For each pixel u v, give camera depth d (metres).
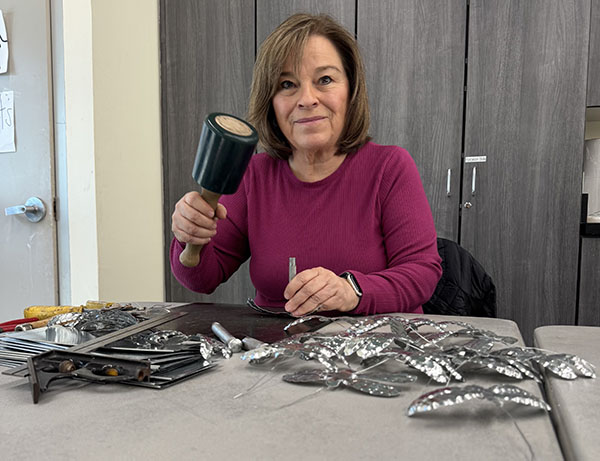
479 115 2.25
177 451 0.37
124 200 2.28
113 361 0.53
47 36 2.01
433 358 0.52
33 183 2.09
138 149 2.38
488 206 2.26
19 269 2.14
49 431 0.41
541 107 2.18
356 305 0.89
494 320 0.84
